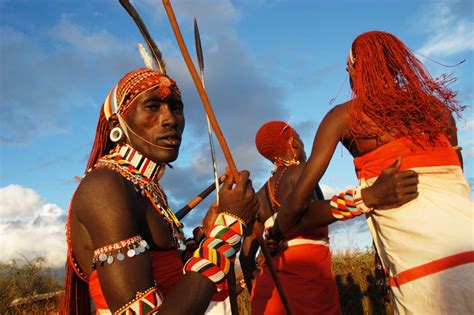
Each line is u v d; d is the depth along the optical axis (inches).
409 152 90.7
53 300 347.3
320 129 102.4
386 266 95.1
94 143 88.5
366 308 273.0
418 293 85.7
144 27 91.4
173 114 85.0
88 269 73.8
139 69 88.3
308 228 111.9
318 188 160.9
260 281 149.7
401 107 91.7
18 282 351.6
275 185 156.7
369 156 94.9
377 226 95.9
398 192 88.0
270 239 140.1
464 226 85.4
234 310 91.1
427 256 85.2
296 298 141.9
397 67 94.9
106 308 70.8
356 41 100.4
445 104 94.7
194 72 86.0
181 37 85.9
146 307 67.0
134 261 68.9
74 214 74.9
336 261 303.3
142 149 83.0
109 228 69.5
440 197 87.7
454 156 92.6
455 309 82.0
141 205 78.1
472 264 82.3
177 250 83.2
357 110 95.0
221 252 73.1
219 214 77.7
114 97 85.5
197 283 69.9
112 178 74.8
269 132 162.6
